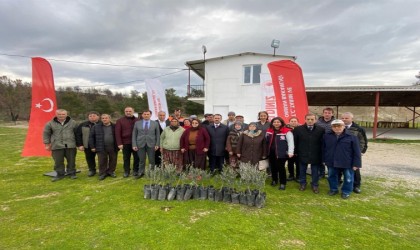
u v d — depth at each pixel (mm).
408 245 2963
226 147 5711
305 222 3555
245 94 15492
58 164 5836
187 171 5160
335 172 4793
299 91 6410
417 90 14133
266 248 2850
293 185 5500
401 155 10000
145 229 3285
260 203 4055
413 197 4758
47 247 2871
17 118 34312
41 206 4133
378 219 3703
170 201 4332
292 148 4957
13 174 6348
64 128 5789
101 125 5859
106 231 3238
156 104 9516
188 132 5844
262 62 15125
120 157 9164
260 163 5215
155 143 5957
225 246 2883
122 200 4391
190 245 2898
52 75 6387
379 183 5754
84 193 4793
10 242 2988
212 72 16094
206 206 4109
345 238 3104
